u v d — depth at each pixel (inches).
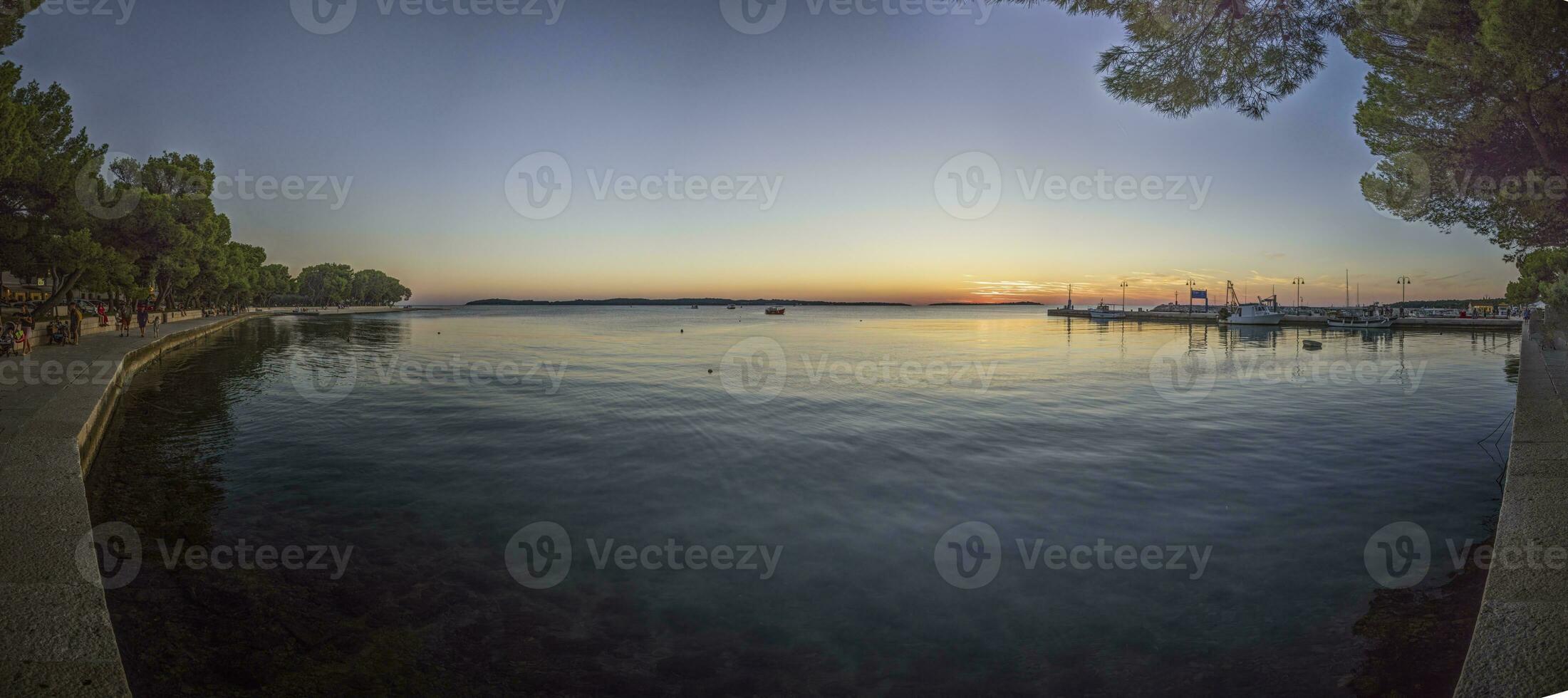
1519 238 510.6
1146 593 246.4
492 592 248.8
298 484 402.3
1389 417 644.7
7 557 206.8
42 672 146.9
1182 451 496.1
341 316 4894.2
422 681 186.5
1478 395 796.0
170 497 372.8
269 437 546.3
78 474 298.5
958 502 367.6
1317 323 2876.5
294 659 197.5
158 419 625.0
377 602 238.5
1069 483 406.6
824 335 2479.1
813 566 276.4
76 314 999.0
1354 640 205.6
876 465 454.9
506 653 203.3
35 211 932.6
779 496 380.5
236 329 2343.8
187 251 1566.2
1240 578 257.6
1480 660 155.6
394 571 268.2
